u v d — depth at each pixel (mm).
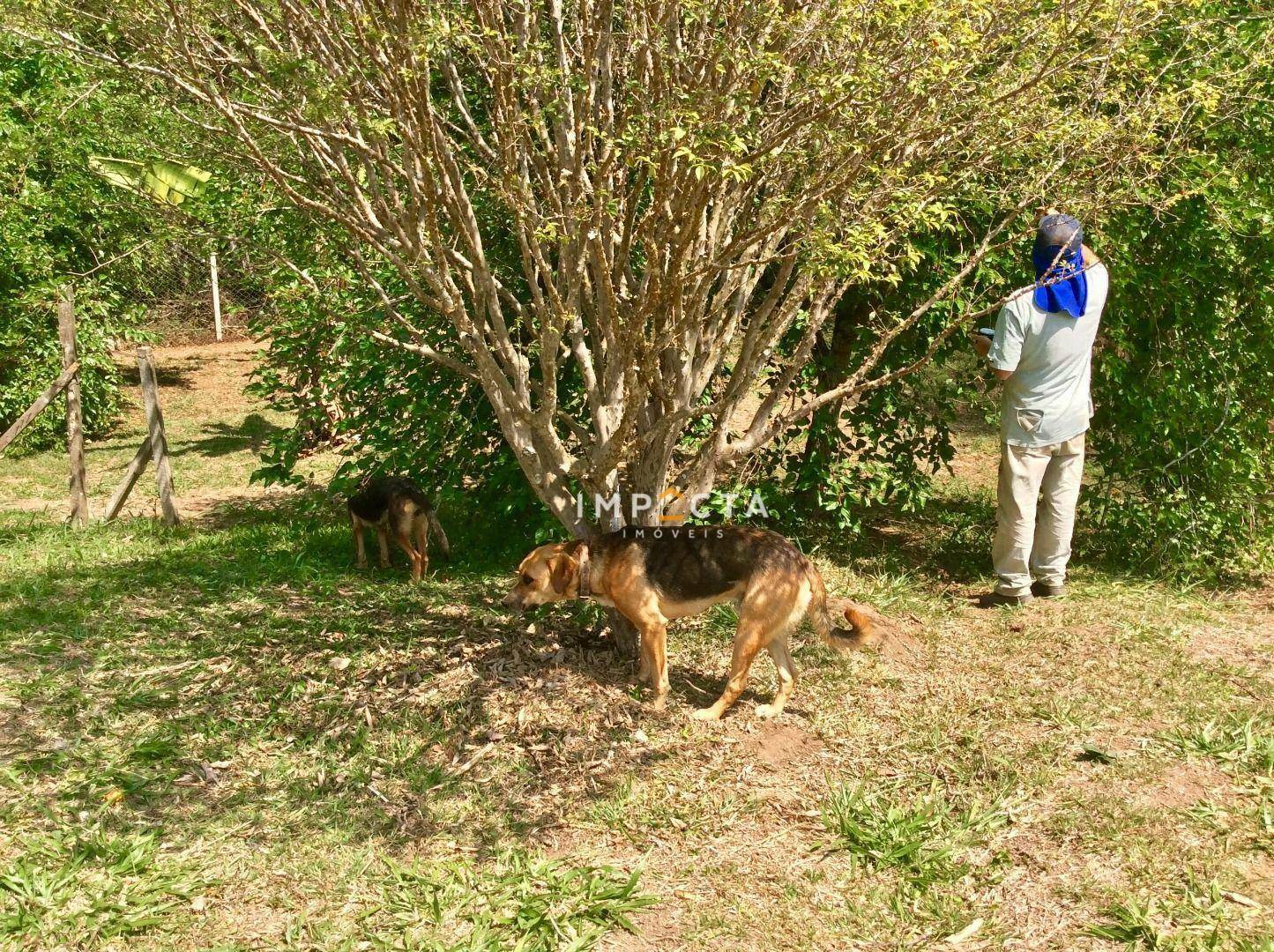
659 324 5020
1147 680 5602
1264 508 7531
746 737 4922
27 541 8922
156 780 4477
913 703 5305
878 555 7918
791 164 4418
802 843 4156
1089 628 6352
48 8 3998
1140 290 7246
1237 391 7422
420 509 7133
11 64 12164
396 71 4090
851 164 4359
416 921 3650
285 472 9258
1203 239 7047
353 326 5820
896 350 7625
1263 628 6547
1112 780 4570
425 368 7496
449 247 5301
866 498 8180
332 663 5578
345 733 4902
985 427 13820
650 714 5070
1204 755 4801
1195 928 3615
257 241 5781
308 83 3711
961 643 6117
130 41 4062
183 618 6348
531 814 4320
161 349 19703
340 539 8609
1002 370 6430
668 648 5898
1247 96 6094
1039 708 5230
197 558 7945
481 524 8227
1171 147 6160
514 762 4668
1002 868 3975
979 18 4355
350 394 8812
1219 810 4355
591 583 5113
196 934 3562
